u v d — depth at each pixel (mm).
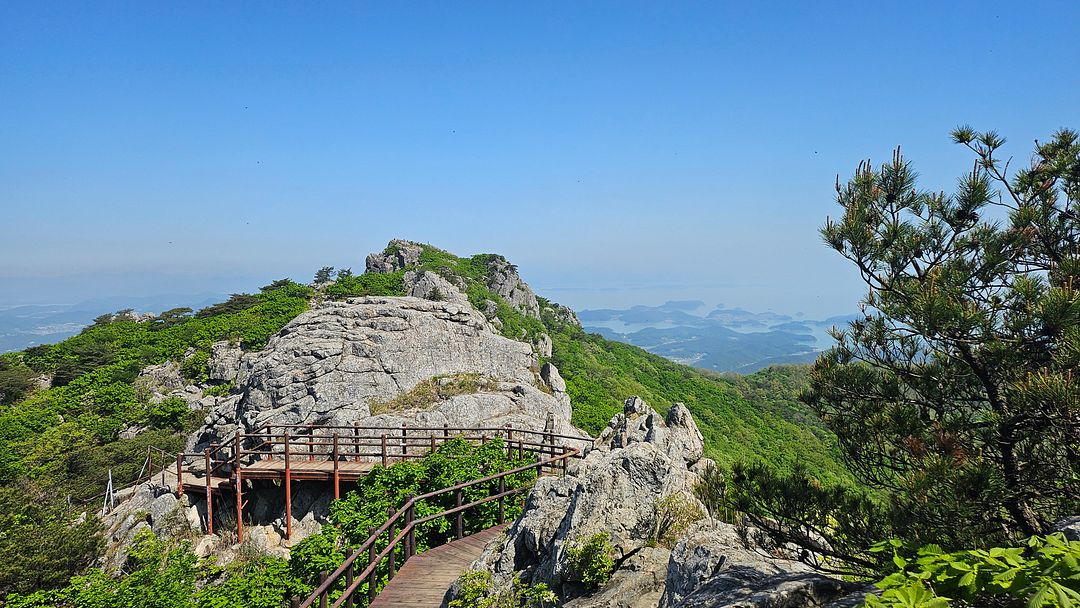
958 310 5586
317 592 8781
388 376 28812
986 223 6492
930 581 3357
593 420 40000
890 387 6582
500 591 9539
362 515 16328
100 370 44969
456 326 33219
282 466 20922
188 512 20859
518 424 28047
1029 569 3104
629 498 9578
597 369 56719
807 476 6727
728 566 6574
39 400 41750
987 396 6195
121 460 34281
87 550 20734
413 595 10508
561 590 8859
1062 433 5328
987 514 5566
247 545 19047
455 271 66250
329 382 27453
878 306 6484
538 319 70750
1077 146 7035
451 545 12945
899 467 6160
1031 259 6668
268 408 27031
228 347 44875
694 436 14773
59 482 31891
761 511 6590
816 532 6320
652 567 8312
